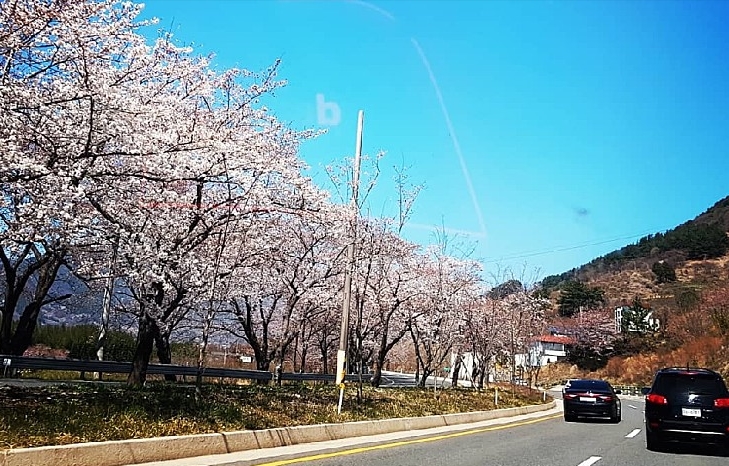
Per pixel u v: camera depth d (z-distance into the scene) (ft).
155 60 44.45
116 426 32.17
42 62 35.60
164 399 41.16
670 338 214.07
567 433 58.13
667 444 50.55
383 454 38.73
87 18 38.22
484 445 45.83
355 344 90.68
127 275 44.39
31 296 71.31
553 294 316.40
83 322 88.22
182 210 45.80
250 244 57.36
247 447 35.78
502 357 137.69
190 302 48.96
